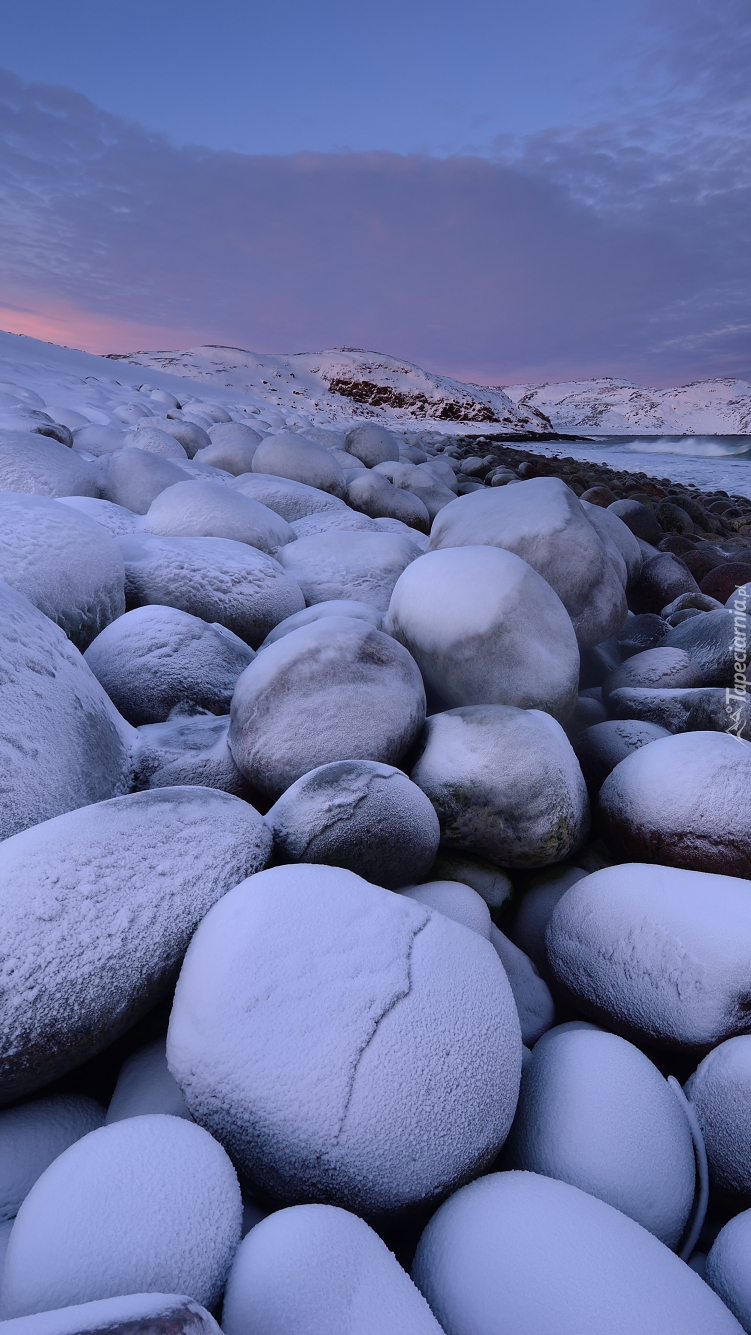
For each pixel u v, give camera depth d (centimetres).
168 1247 78
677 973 127
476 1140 97
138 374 2166
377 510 516
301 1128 93
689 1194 103
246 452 568
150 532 328
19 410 684
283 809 140
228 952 104
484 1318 80
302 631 182
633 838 166
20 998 100
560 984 143
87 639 233
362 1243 82
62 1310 66
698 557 464
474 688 209
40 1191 82
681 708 234
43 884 108
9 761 138
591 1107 105
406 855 143
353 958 104
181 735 187
